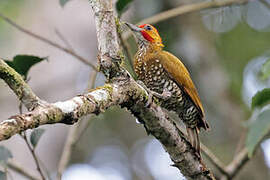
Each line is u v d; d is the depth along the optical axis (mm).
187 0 12664
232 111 12391
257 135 6500
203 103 12641
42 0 13977
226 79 12664
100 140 16594
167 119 6398
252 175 11656
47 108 4359
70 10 14117
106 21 5543
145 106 5957
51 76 13547
